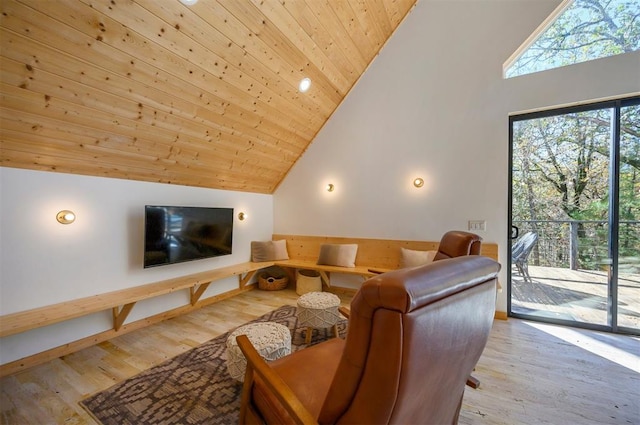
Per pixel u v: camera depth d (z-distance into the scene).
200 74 2.38
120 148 2.48
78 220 2.44
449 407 1.08
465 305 0.86
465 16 3.30
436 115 3.47
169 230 2.95
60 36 1.66
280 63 2.81
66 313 2.11
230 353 1.75
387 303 0.66
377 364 0.69
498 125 3.14
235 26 2.24
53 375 2.03
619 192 2.69
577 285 2.89
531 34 3.00
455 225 3.37
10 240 2.07
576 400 1.76
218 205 3.83
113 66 1.94
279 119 3.50
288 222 4.62
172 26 1.97
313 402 1.09
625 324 2.69
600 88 2.68
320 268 3.81
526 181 3.11
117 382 1.94
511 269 3.16
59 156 2.22
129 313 2.77
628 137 2.65
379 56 3.80
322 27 2.81
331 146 4.20
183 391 1.84
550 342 2.54
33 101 1.84
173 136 2.72
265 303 3.66
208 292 3.65
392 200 3.77
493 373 2.06
